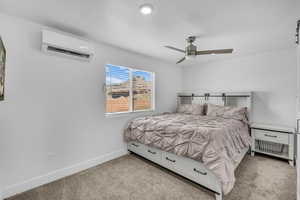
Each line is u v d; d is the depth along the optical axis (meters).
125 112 3.16
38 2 1.50
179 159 2.11
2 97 1.61
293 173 2.29
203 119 2.92
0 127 1.70
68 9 1.62
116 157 2.87
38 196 1.77
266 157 2.92
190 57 2.38
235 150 2.13
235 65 3.55
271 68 3.07
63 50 2.09
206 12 1.66
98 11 1.66
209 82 4.00
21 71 1.82
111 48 2.79
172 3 1.50
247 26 1.98
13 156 1.78
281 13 1.66
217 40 2.47
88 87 2.47
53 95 2.09
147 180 2.11
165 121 2.67
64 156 2.20
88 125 2.47
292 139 2.56
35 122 1.94
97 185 1.99
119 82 3.07
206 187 1.81
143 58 3.41
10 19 1.74
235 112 3.09
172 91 4.28
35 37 1.92
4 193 1.72
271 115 3.09
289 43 2.60
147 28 2.06
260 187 1.93
